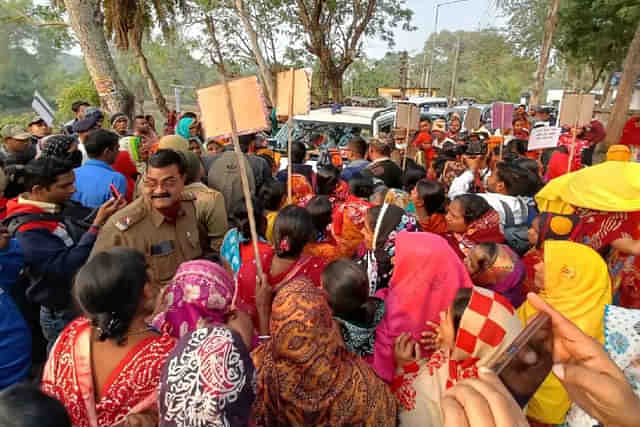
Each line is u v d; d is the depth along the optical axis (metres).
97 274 1.46
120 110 9.80
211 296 1.93
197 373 1.21
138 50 17.34
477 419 0.64
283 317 1.47
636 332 1.43
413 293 2.09
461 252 2.84
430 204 3.14
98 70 9.52
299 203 4.06
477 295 1.66
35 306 3.19
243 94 2.85
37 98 6.71
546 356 0.86
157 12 16.03
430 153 8.53
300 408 1.48
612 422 0.83
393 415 1.60
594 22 21.75
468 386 0.71
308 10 22.19
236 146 2.35
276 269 2.47
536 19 24.94
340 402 1.46
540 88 19.19
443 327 1.73
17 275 2.40
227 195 4.34
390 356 2.10
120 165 4.40
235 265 2.66
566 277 2.03
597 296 1.99
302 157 5.48
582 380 0.84
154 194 2.54
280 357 1.49
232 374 1.23
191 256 2.78
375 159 5.24
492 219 2.83
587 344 0.85
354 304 1.91
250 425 1.59
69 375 1.44
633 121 10.27
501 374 0.80
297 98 3.66
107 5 14.62
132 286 1.50
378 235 2.55
